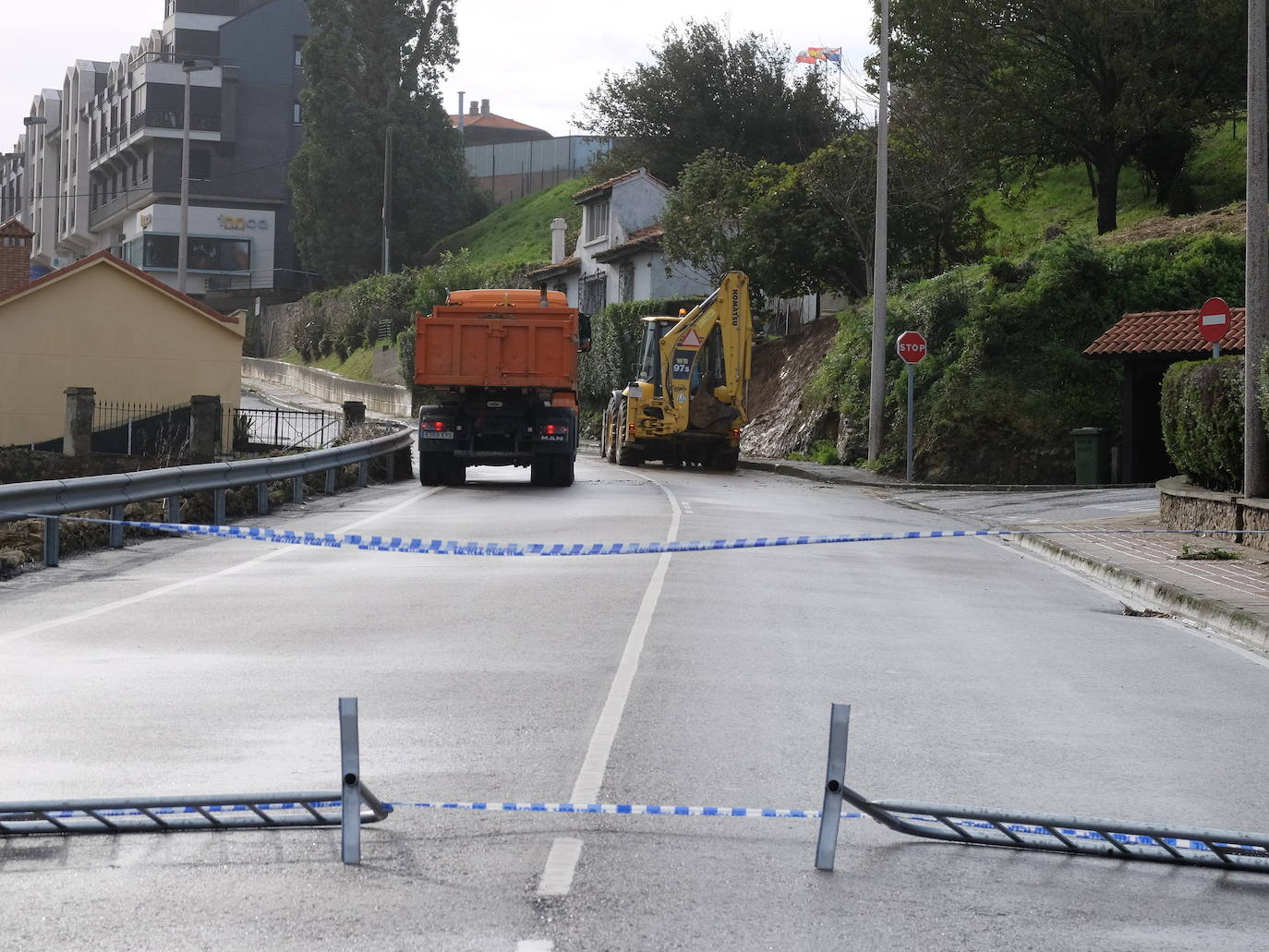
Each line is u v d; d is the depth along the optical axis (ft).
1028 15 177.47
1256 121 77.97
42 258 528.63
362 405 157.58
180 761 28.89
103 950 18.84
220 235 419.13
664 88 319.06
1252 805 27.73
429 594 55.42
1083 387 143.13
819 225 186.29
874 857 23.67
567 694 35.88
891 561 72.90
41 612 50.16
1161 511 92.48
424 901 20.76
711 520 87.66
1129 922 20.79
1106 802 27.63
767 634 46.75
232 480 83.05
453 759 29.17
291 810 25.02
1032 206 229.45
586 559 68.59
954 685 39.37
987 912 21.04
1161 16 174.40
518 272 337.93
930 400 150.30
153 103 412.16
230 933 19.48
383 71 395.55
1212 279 145.28
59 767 28.30
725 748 30.58
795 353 195.42
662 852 23.40
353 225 395.55
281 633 45.57
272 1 420.36
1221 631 52.80
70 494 66.08
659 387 154.40
